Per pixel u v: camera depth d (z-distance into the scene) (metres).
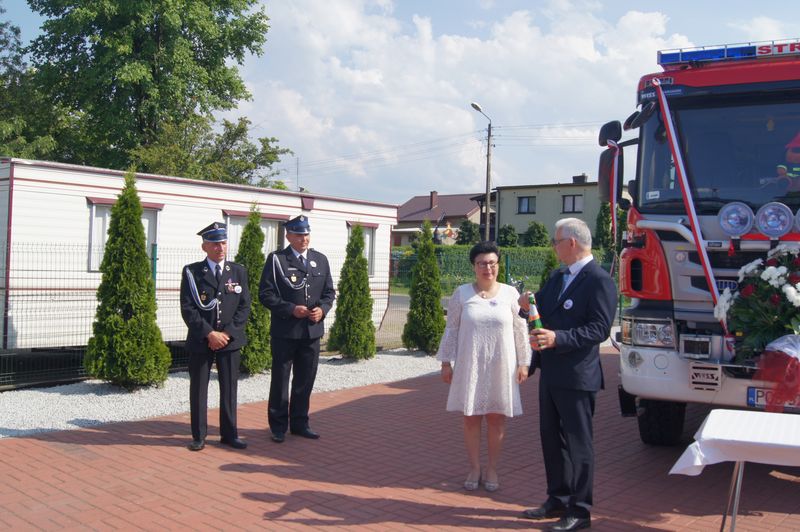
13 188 10.80
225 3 27.12
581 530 4.61
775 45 5.85
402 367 11.38
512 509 5.03
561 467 4.81
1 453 6.20
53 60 26.00
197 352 6.39
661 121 5.99
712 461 3.75
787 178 5.57
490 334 5.29
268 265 6.84
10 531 4.47
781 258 5.12
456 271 25.14
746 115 5.79
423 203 64.12
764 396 5.00
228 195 14.05
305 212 15.61
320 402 8.68
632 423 7.83
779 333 4.98
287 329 6.77
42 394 8.70
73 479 5.52
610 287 4.64
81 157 28.86
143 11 23.52
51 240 11.26
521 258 23.34
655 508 5.09
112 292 8.66
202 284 6.46
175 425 7.34
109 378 8.67
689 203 5.56
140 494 5.20
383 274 17.58
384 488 5.45
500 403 5.28
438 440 6.96
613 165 6.27
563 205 44.44
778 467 6.14
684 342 5.36
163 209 12.92
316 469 5.91
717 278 5.48
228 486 5.42
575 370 4.58
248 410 8.14
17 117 26.06
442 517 4.84
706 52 6.01
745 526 4.74
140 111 25.45
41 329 11.06
